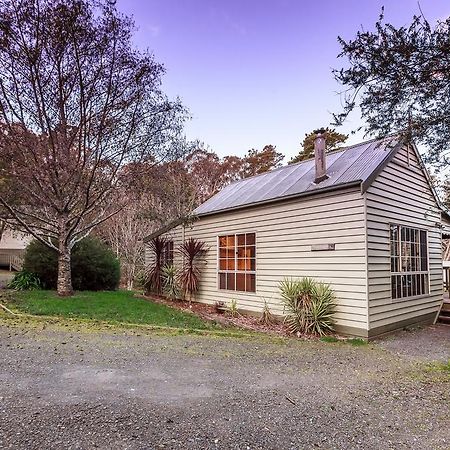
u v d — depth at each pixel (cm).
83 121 905
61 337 589
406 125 415
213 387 401
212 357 525
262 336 700
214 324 788
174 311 900
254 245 958
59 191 926
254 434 296
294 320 770
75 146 930
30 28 833
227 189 1267
